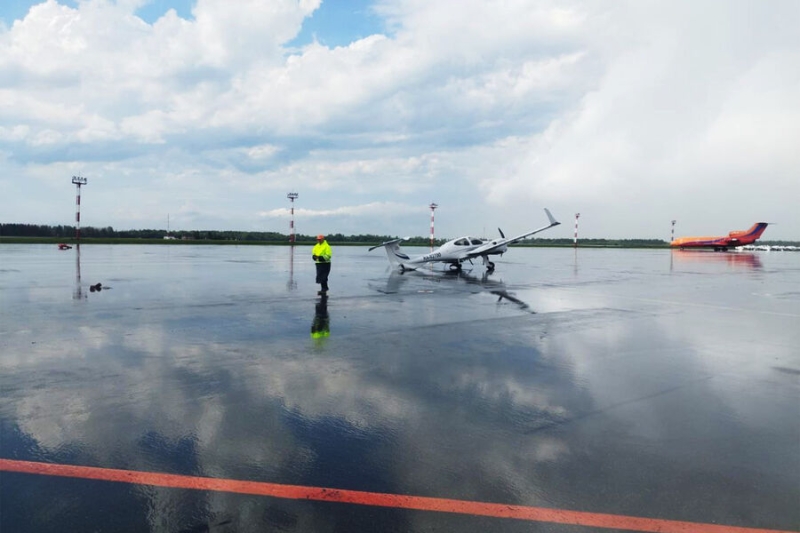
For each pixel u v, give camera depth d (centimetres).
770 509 315
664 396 536
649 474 361
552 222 2650
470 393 542
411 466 370
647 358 707
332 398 521
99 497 321
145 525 291
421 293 1514
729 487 343
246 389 546
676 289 1742
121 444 402
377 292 1530
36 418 454
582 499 326
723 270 2938
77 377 585
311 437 420
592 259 4603
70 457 378
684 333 898
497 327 942
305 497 325
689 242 8438
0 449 390
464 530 290
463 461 379
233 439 414
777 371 641
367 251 6209
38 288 1526
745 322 1027
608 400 522
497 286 1783
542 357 708
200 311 1102
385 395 532
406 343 793
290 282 1822
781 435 431
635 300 1401
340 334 860
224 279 1906
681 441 418
